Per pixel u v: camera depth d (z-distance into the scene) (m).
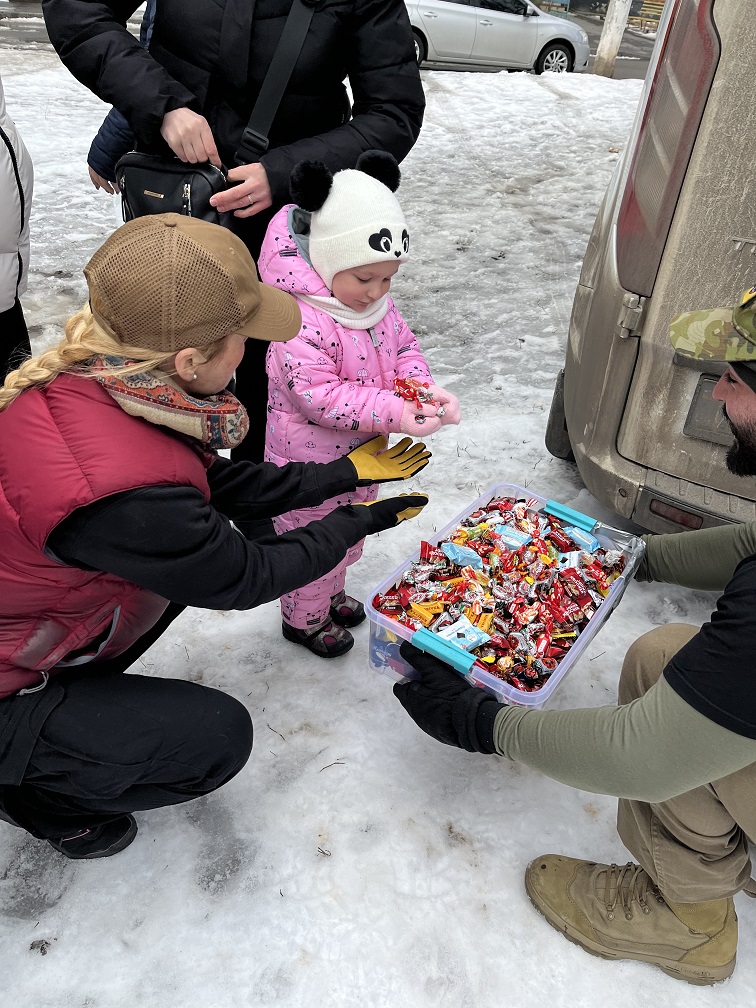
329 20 2.09
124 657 1.77
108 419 1.24
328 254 1.71
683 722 1.15
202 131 2.06
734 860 1.50
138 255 1.13
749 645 1.08
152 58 2.12
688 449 2.29
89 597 1.40
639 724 1.22
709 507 2.29
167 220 1.18
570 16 25.23
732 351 1.18
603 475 2.44
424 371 2.02
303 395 1.78
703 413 2.22
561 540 2.04
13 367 2.45
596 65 11.57
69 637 1.43
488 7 10.40
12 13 11.70
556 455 3.08
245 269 1.21
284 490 1.71
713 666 1.11
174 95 2.07
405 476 1.76
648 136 2.04
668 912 1.59
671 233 2.06
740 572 1.16
